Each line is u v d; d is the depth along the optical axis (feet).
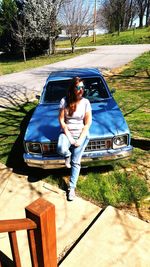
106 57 68.08
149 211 11.23
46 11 87.30
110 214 11.09
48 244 6.65
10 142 18.92
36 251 6.79
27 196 12.80
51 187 13.38
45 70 55.98
